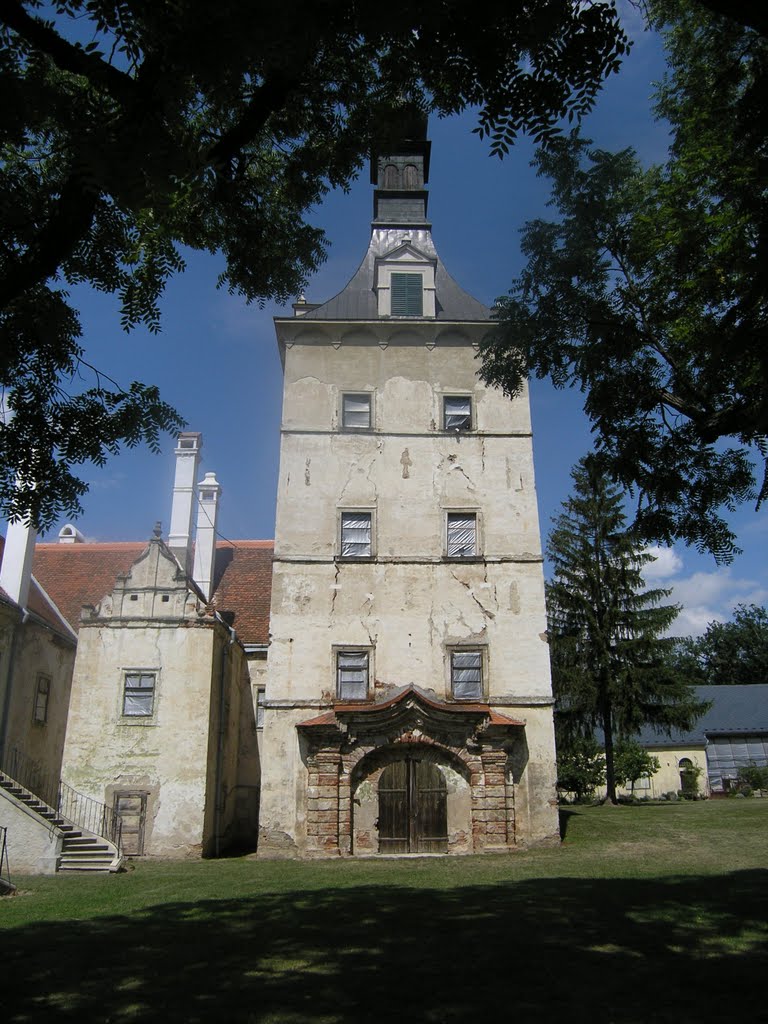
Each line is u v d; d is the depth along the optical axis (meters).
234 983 8.10
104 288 10.48
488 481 27.62
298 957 9.15
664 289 11.38
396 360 29.03
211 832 25.17
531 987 7.79
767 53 9.64
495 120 7.80
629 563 38.75
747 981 7.84
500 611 26.11
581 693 36.97
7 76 6.65
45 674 28.31
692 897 12.42
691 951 9.06
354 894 13.98
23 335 9.63
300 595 26.14
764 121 8.95
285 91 7.94
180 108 7.89
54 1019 7.09
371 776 24.33
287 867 20.14
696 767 58.16
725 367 9.71
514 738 24.70
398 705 24.00
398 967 8.61
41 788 27.70
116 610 26.06
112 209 9.75
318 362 28.92
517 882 15.15
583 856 21.06
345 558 26.50
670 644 37.72
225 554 35.19
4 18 6.82
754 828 24.23
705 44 11.02
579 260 11.57
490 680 25.44
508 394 13.02
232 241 11.44
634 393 11.76
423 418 28.34
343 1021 6.87
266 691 25.16
